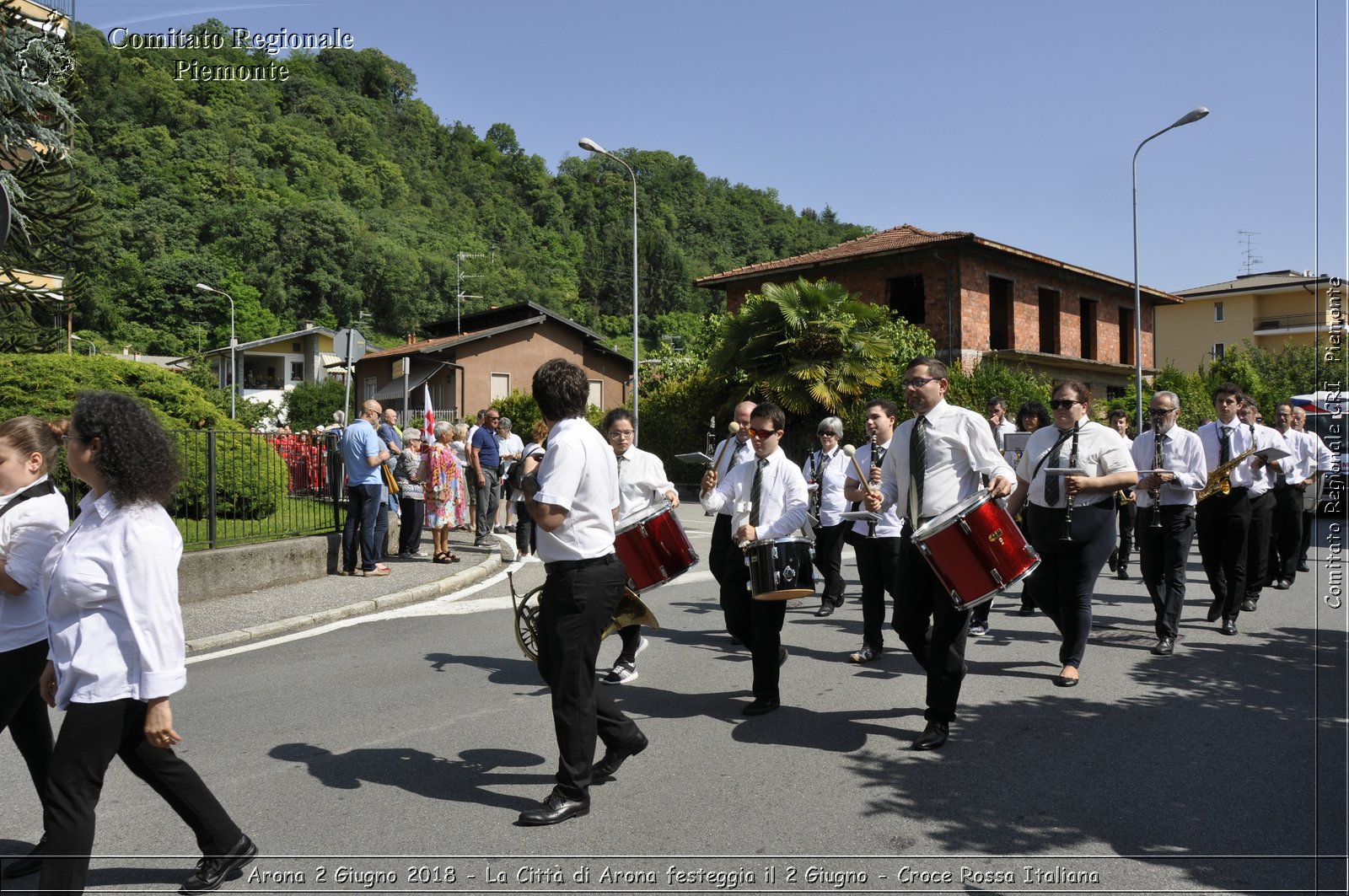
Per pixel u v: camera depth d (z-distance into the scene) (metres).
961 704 5.66
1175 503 6.94
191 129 86.50
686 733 5.15
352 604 8.75
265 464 10.42
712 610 8.84
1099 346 32.25
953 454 5.06
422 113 134.75
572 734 4.00
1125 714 5.43
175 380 12.32
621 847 3.74
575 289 110.75
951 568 4.68
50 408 10.73
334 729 5.25
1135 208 22.81
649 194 139.88
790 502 5.52
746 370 23.06
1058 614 6.33
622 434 6.48
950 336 26.47
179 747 4.96
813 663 6.72
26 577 3.40
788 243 141.12
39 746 3.72
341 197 97.62
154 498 3.10
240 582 9.30
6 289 13.14
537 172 134.38
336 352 13.59
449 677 6.38
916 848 3.71
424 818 4.04
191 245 78.25
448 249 100.56
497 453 13.09
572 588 3.99
